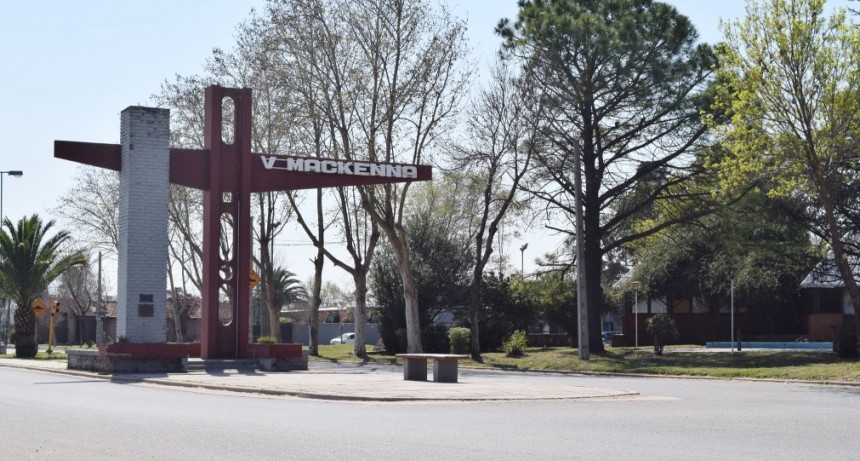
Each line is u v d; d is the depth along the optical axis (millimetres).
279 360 32219
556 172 42500
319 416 15773
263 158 33688
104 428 13680
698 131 39312
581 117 41781
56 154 30938
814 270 40281
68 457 10789
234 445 11805
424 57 45344
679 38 38719
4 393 21578
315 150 47750
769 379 29875
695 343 57250
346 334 89312
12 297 50406
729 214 39312
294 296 97562
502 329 55031
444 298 56875
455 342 50031
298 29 45281
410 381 25203
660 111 39719
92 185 61562
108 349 29891
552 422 15000
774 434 13586
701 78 39031
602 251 42938
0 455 10977
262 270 54938
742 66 29828
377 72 45781
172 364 30578
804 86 28953
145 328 30953
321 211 54344
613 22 38719
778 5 29000
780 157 29562
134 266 30906
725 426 14641
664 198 41438
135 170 31141
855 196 36188
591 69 39000
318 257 55094
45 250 50688
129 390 22812
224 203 33312
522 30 40781
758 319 57844
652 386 26609
